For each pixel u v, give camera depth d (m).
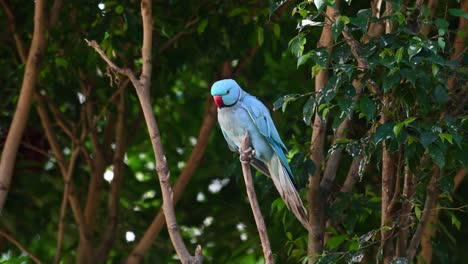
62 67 12.89
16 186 14.28
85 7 12.57
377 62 8.29
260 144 9.55
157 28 12.47
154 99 13.90
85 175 14.73
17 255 14.19
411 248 9.60
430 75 8.54
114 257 14.45
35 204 14.37
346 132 10.75
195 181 14.41
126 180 14.70
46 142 14.51
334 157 10.59
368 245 9.66
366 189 11.33
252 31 12.55
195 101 15.23
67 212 14.48
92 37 12.11
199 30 12.20
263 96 13.80
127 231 14.27
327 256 9.61
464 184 13.33
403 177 10.15
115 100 13.56
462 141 8.93
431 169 9.43
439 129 8.38
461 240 13.48
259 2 12.61
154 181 14.72
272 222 12.73
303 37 8.83
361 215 11.09
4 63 13.70
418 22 8.84
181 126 15.24
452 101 9.18
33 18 12.91
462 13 9.02
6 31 13.55
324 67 8.55
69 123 13.81
